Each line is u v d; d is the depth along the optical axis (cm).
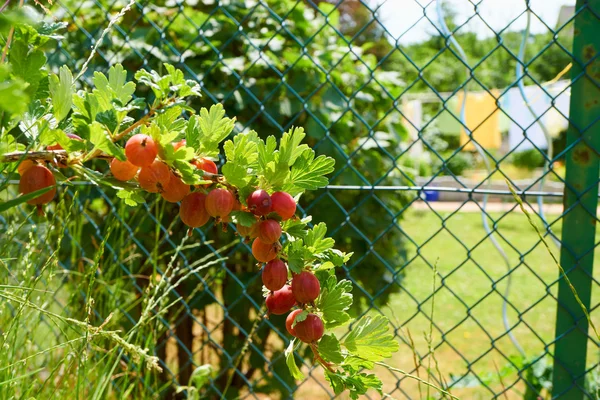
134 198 77
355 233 241
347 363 78
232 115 237
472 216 1180
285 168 72
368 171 249
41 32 66
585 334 160
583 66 154
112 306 187
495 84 1563
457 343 477
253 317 266
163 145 66
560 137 1063
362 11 1002
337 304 76
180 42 238
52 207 232
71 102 68
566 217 160
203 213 72
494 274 758
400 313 591
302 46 185
